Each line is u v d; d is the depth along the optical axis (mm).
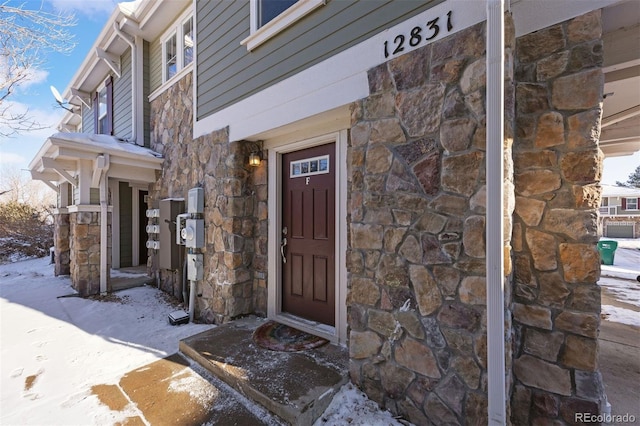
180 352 2787
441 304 1760
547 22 1686
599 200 1564
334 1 2439
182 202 4484
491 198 1524
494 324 1494
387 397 1955
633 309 4156
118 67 6445
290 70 2811
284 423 1831
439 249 1779
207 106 3889
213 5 3770
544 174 1696
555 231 1664
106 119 7320
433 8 1859
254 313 3555
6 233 9930
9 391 2189
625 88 2533
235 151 3449
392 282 1970
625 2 1526
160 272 5195
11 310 4035
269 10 3121
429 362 1788
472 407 1619
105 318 3760
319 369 2285
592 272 1571
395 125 2006
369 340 2066
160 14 5074
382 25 2115
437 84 1822
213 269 3684
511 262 1679
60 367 2535
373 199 2092
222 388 2215
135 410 1979
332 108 2430
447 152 1770
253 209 3607
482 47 1663
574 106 1623
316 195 3094
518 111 1759
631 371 2453
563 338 1628
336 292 2762
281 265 3414
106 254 4852
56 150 4352
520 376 1728
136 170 5207
